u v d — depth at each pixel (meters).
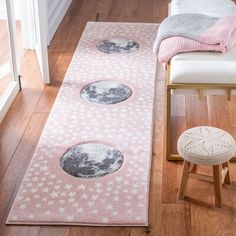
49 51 3.92
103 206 2.40
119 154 2.75
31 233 2.27
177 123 3.03
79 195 2.47
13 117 3.11
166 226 2.30
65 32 4.25
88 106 3.18
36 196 2.46
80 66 3.66
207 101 3.25
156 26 4.36
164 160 2.73
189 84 2.54
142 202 2.42
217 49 2.82
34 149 2.82
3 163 2.71
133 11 4.70
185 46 2.83
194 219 2.34
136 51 3.88
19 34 4.21
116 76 3.52
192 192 2.50
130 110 3.14
